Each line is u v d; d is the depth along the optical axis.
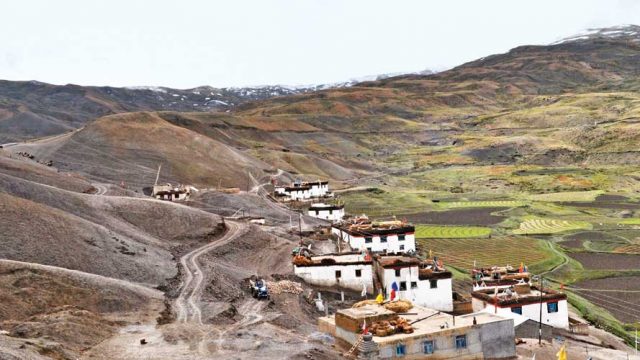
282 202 193.88
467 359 54.88
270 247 111.12
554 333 78.56
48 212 83.44
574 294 105.56
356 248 117.19
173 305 67.12
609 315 94.62
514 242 149.38
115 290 65.69
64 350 45.91
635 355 71.69
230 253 101.38
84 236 82.19
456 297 94.38
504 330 56.62
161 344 50.72
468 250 141.12
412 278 86.88
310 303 79.12
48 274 63.28
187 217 114.25
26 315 55.31
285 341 53.03
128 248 85.94
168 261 87.75
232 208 159.00
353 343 53.78
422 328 54.84
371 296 89.06
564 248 143.00
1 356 37.47
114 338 52.50
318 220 158.00
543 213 191.38
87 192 137.75
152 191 176.75
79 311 56.75
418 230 166.00
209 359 46.56
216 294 73.88
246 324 60.62
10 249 71.38
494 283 89.06
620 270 122.31
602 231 162.12
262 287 75.94
